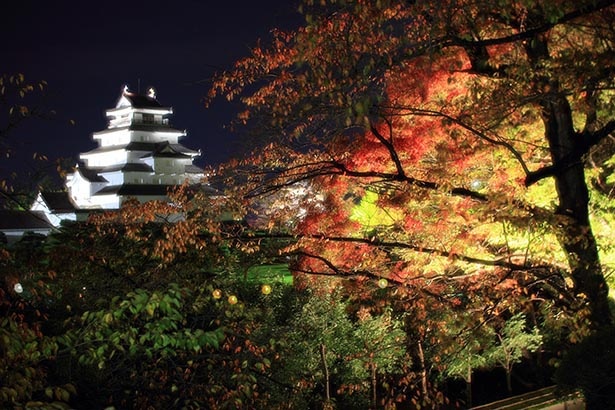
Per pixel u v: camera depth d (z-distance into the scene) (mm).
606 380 9242
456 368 16938
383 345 17359
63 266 11312
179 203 12492
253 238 12812
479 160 11398
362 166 11547
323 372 17781
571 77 9250
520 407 13891
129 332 8430
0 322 7559
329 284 16609
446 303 12461
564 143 10328
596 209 12195
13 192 8156
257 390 13273
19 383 7211
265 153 11805
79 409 9867
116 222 12352
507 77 9938
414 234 12461
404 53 9070
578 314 9945
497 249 12766
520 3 8789
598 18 9148
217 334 8844
